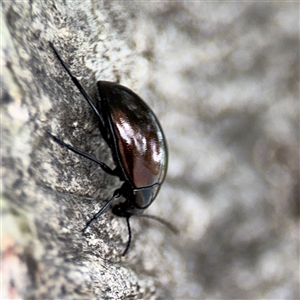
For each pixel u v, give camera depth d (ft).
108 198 0.29
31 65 0.26
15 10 0.26
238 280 0.34
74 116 0.27
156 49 0.32
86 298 0.25
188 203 0.33
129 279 0.28
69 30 0.27
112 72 0.29
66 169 0.27
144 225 0.30
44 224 0.25
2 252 0.24
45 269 0.25
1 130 0.25
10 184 0.25
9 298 0.24
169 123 0.33
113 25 0.29
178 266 0.31
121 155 0.28
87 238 0.26
